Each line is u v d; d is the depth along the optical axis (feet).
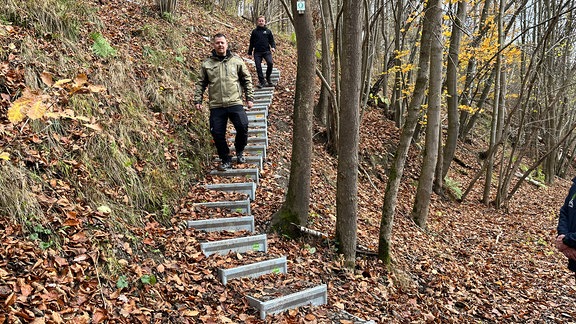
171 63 24.81
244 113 18.81
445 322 15.10
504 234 29.01
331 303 13.30
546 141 55.06
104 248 11.16
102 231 11.63
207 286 11.97
